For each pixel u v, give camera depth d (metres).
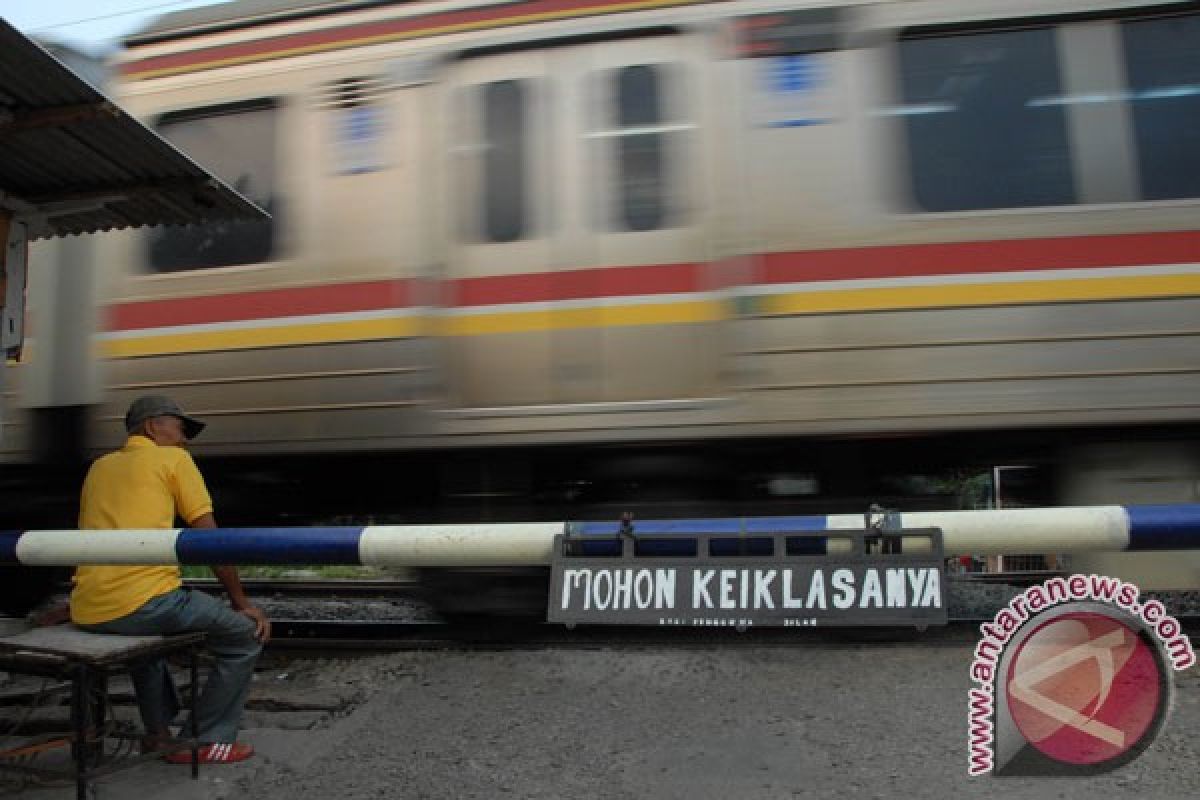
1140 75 3.94
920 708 3.47
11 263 3.60
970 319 3.85
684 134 4.13
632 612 2.34
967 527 2.25
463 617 4.57
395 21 4.46
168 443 3.45
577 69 4.27
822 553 2.40
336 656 4.64
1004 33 4.00
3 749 3.36
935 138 3.98
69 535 2.83
